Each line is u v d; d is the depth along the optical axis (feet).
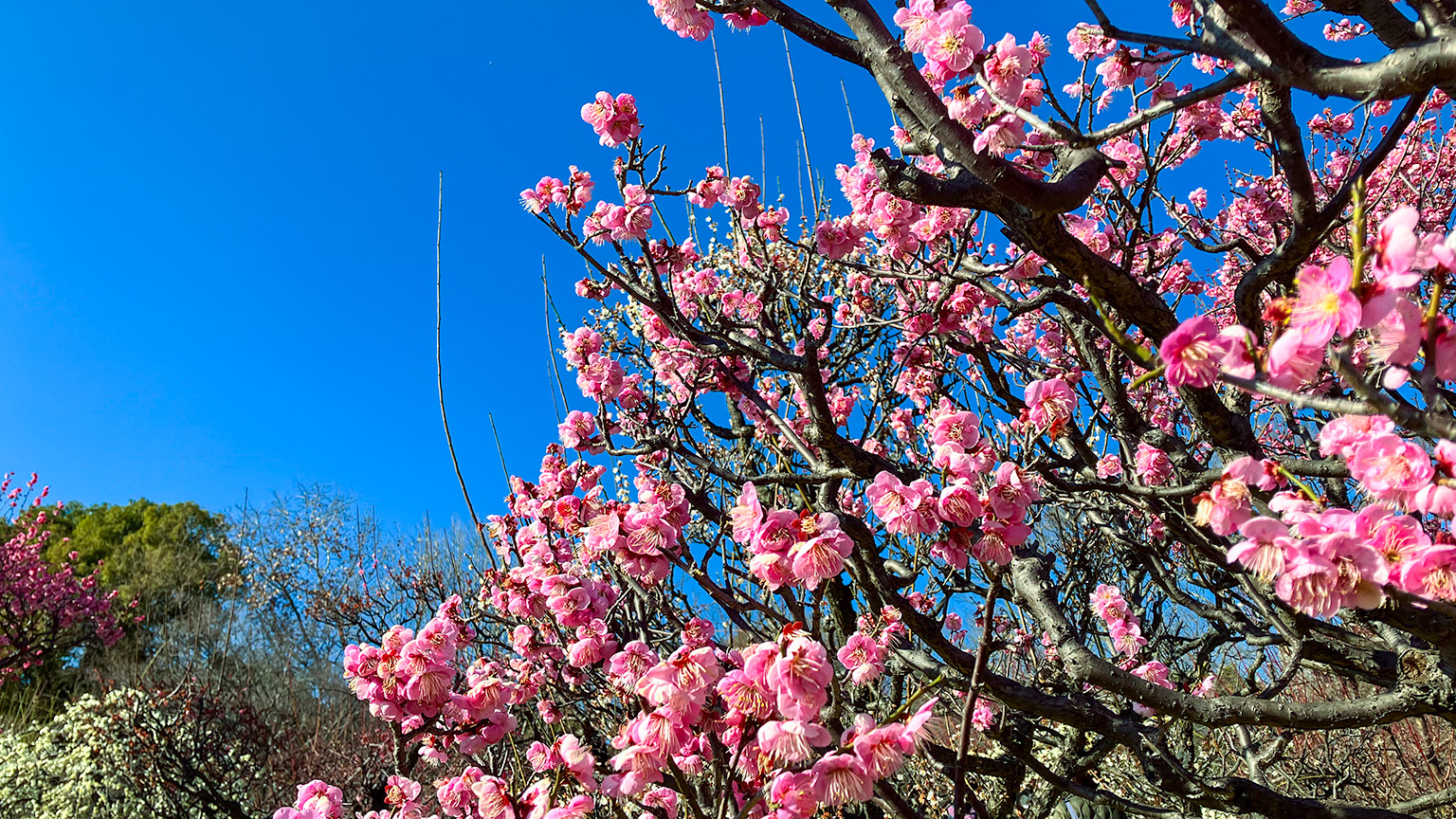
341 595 57.26
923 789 15.03
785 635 6.31
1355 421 5.50
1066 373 12.78
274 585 74.02
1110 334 4.94
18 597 58.44
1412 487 5.06
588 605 10.65
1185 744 16.57
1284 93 7.21
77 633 62.39
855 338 14.64
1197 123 11.25
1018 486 7.21
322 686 51.65
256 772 34.73
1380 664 9.71
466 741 9.31
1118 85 9.75
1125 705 11.76
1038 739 15.99
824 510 9.17
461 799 8.94
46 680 66.44
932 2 7.66
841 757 6.02
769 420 15.16
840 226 12.03
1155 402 15.01
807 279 12.16
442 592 33.55
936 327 11.96
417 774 23.39
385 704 8.87
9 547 59.26
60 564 89.15
